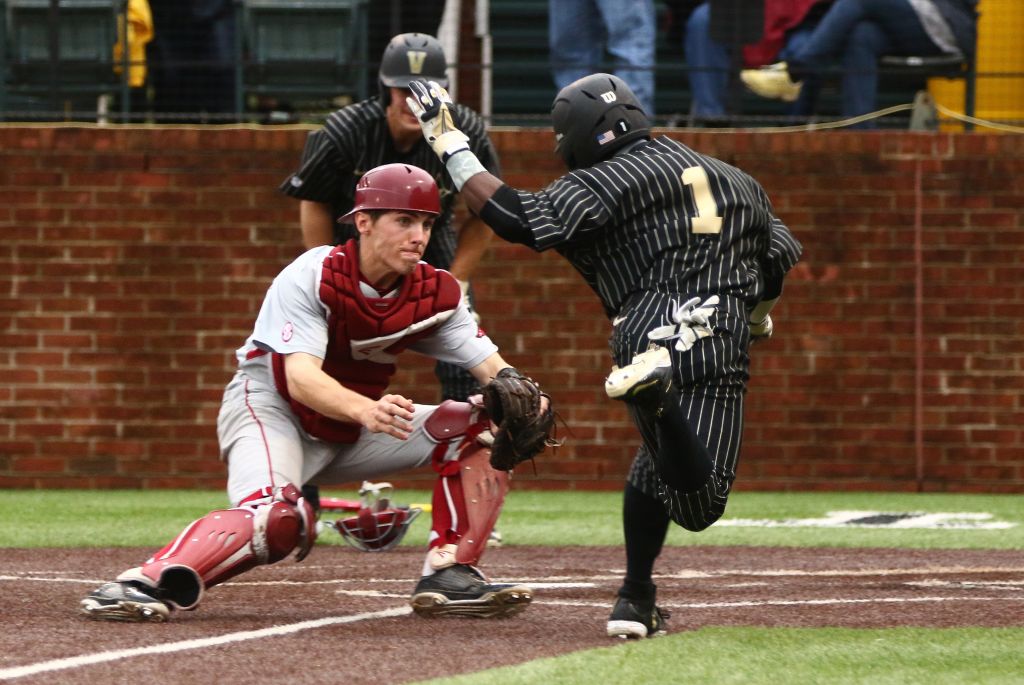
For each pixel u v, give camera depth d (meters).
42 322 36.97
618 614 15.13
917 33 37.91
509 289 37.16
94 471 37.06
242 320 37.09
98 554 23.94
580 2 38.31
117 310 37.00
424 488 37.22
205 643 14.52
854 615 17.11
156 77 37.84
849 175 37.50
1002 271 37.59
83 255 36.97
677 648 14.41
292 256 37.09
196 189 37.03
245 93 37.19
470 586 16.53
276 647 14.34
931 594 19.28
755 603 18.25
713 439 14.55
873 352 37.59
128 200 37.00
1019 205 37.53
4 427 36.97
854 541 26.78
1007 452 37.62
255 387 17.09
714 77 38.56
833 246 37.53
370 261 16.30
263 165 37.03
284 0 36.88
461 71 40.09
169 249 37.03
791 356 37.50
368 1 37.09
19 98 37.88
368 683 12.55
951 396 37.62
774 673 13.23
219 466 37.19
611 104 15.68
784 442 37.50
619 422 37.22
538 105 40.72
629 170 15.16
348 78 37.12
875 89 38.72
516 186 36.97
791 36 38.19
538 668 13.20
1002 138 37.56
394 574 21.31
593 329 37.19
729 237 15.20
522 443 15.61
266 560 16.17
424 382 36.72
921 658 14.05
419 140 23.30
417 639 14.97
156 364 37.09
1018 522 30.36
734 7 38.31
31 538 26.39
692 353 14.57
